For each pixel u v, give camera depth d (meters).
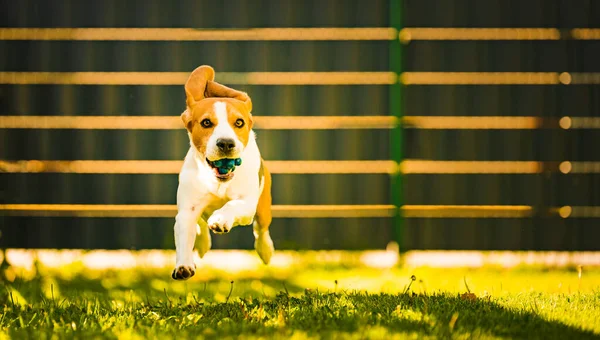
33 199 11.46
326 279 10.24
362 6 11.39
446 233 11.52
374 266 11.23
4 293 8.64
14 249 11.47
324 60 11.40
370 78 11.46
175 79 11.39
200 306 7.23
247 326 6.23
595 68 11.47
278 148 11.46
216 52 11.34
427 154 11.52
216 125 6.10
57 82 11.38
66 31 11.34
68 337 6.03
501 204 11.57
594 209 11.57
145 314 6.88
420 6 11.40
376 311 6.76
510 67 11.46
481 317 6.57
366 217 11.50
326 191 11.49
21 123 11.43
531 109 11.49
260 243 7.42
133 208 11.48
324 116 11.44
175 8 11.33
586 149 11.54
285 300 7.44
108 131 11.44
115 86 11.40
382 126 11.48
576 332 6.15
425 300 7.18
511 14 11.40
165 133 11.44
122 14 11.33
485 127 11.52
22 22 11.31
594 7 11.41
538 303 7.35
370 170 11.52
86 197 11.47
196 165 6.30
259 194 6.71
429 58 11.44
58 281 9.90
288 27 11.37
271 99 11.41
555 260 11.57
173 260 11.37
